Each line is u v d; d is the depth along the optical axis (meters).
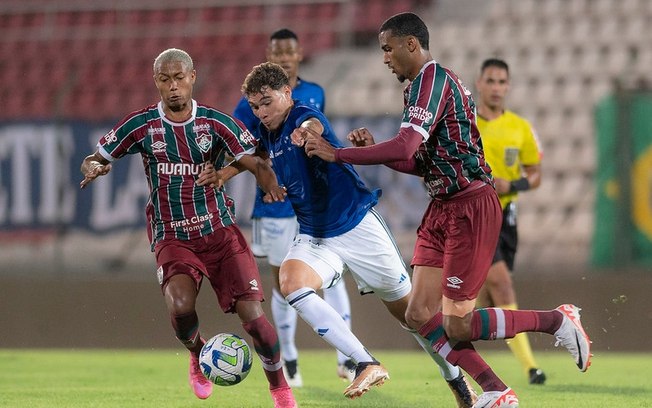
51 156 42.91
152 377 29.33
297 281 18.92
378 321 39.91
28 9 61.06
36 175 43.03
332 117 40.97
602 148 40.03
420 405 21.97
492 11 57.66
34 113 57.56
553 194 47.69
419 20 18.00
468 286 18.03
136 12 62.41
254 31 58.78
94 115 56.94
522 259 43.69
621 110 39.75
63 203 42.84
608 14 55.78
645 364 33.31
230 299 19.92
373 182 40.88
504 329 18.20
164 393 24.72
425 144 18.12
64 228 42.91
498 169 28.19
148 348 41.62
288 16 60.62
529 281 39.19
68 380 28.45
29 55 60.31
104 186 42.72
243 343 19.14
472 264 18.03
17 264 45.44
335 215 19.48
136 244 44.16
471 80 45.66
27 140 43.09
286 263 19.38
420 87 17.52
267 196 19.72
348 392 18.17
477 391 24.45
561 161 49.03
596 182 40.03
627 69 53.09
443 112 17.75
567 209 47.12
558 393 24.44
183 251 19.98
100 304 42.16
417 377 28.67
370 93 54.19
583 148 49.38
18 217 43.22
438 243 18.72
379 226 19.83
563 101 51.62
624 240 39.38
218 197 20.33
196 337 20.50
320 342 40.50
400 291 20.03
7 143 43.28
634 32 54.81
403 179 40.50
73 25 62.97
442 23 57.88
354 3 59.47
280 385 19.77
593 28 55.44
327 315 18.72
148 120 19.73
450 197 18.20
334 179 19.39
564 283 38.84
